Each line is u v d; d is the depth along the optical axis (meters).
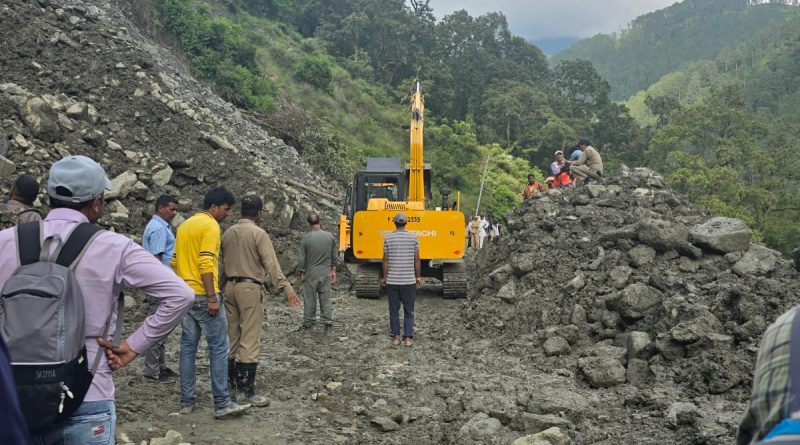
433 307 11.57
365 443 5.34
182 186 12.87
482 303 9.41
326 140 35.50
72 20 16.73
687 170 46.56
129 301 9.23
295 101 44.31
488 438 5.23
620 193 11.20
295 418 5.79
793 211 48.78
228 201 5.72
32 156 10.69
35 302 2.43
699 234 8.11
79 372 2.53
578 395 5.96
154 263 2.82
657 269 8.02
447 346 8.34
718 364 5.91
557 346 7.32
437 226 12.00
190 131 14.14
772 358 1.46
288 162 24.50
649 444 4.91
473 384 6.54
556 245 9.63
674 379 6.16
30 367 2.40
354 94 52.22
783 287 6.71
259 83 36.97
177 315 2.82
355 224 12.14
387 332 9.25
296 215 14.27
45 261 2.60
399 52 73.69
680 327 6.42
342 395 6.54
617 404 5.92
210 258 5.38
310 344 8.54
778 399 1.40
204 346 8.27
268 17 59.53
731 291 6.70
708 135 54.53
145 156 12.47
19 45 14.20
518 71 88.94
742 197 45.69
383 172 13.88
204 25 36.09
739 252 7.88
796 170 51.38
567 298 8.36
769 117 106.69
